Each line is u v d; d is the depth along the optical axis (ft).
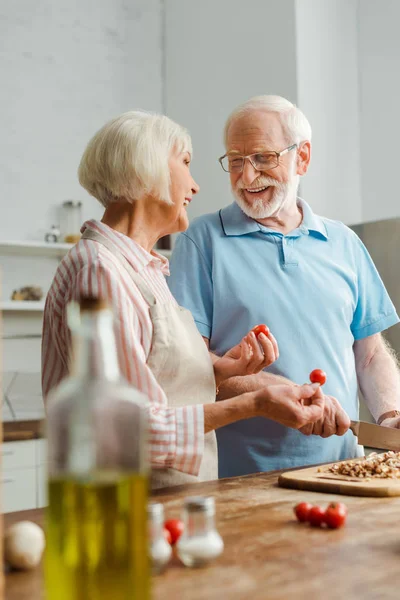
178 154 5.16
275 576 2.86
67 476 2.06
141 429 2.14
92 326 2.09
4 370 13.46
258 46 13.94
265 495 4.48
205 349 5.26
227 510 4.04
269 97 6.95
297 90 13.21
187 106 15.51
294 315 6.63
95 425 2.08
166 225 5.22
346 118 13.89
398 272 11.23
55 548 2.07
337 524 3.60
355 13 14.23
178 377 4.94
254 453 6.49
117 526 2.05
